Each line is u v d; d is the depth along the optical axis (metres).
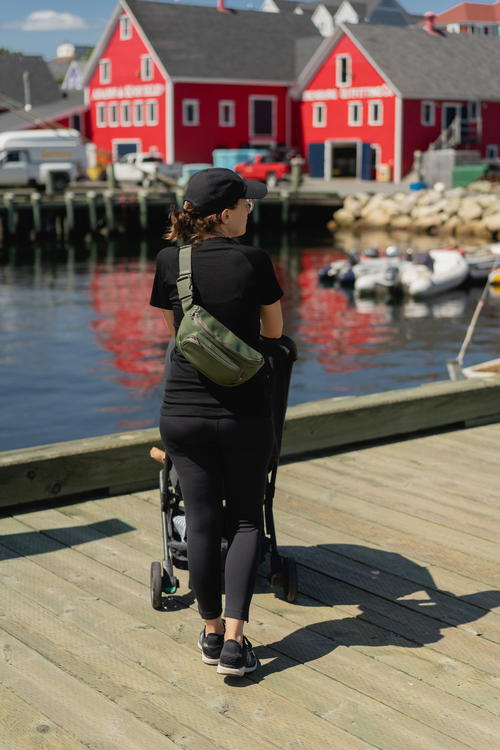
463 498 5.50
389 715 3.29
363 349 19.00
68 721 3.24
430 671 3.59
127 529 5.00
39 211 41.22
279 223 45.66
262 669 3.60
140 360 17.70
